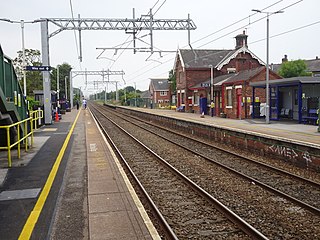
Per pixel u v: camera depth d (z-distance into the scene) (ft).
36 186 27.04
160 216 21.83
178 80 157.07
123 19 77.25
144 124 107.96
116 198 23.70
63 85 269.85
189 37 78.43
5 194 24.88
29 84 154.10
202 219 22.65
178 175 34.78
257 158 45.88
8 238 17.21
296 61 150.71
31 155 40.98
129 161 43.93
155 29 77.61
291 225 21.54
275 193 28.45
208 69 143.54
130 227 18.38
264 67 96.99
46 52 81.92
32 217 20.12
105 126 96.63
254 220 22.43
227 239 19.40
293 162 40.50
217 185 31.55
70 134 63.46
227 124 76.28
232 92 100.63
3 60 35.94
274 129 63.16
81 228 18.42
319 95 76.54
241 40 135.44
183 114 128.36
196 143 60.59
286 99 90.94
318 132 57.21
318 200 27.20
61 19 78.74
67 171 32.45
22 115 47.57
